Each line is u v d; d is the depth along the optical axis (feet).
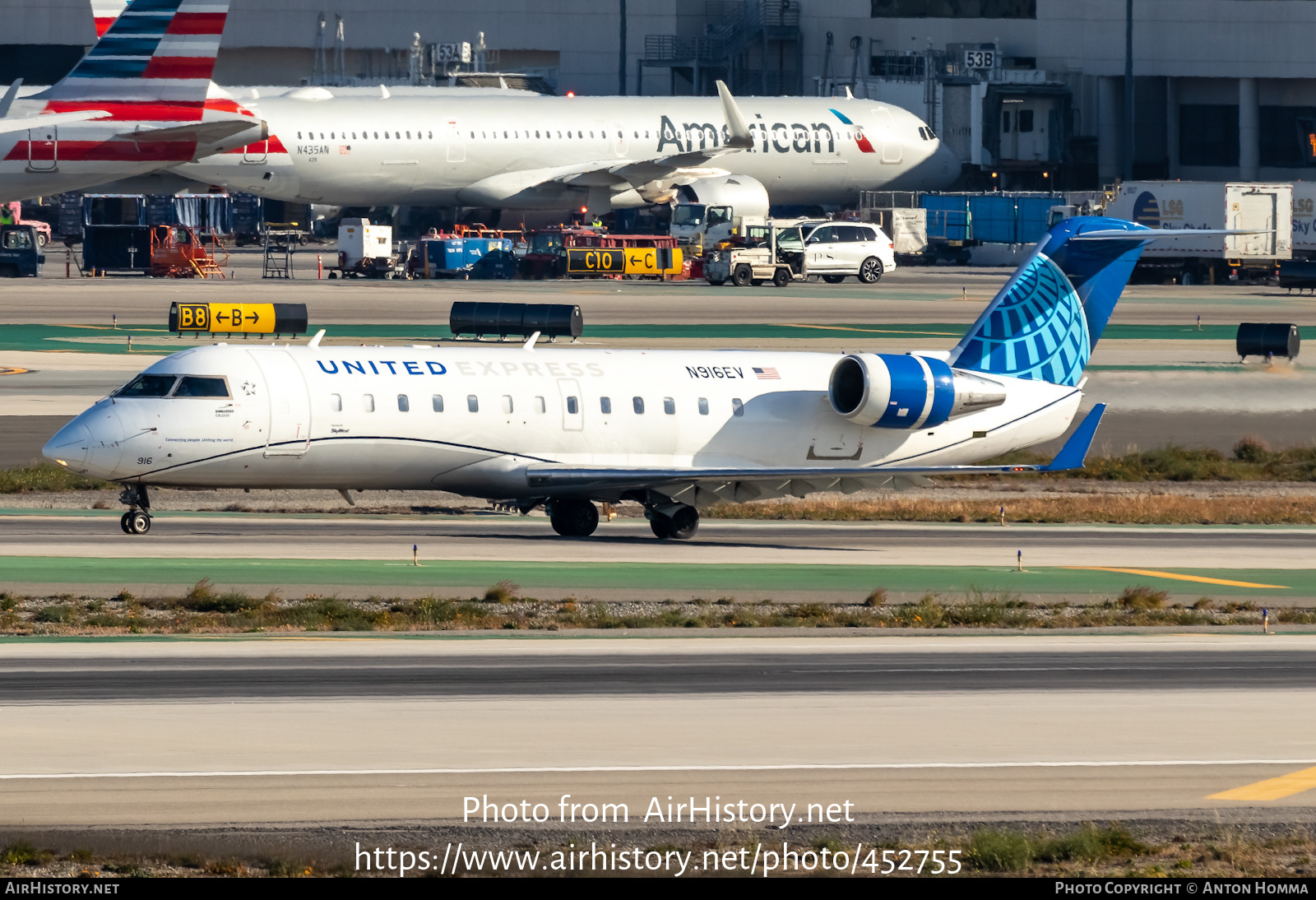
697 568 412.57
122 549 405.80
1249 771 236.22
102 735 239.09
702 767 231.91
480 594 368.07
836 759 237.45
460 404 441.68
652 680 285.84
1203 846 206.90
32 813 205.46
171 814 207.00
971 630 346.95
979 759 238.68
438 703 263.90
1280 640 340.80
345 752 234.17
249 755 231.30
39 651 295.69
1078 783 228.84
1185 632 350.84
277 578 375.25
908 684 287.69
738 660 305.73
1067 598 392.88
